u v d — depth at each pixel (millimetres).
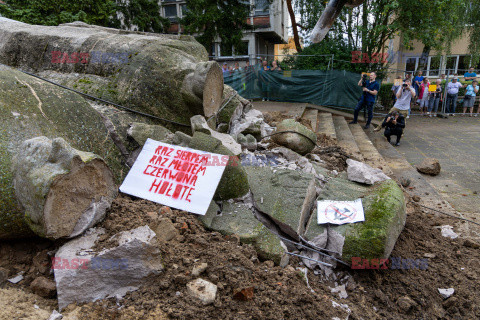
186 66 4520
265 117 7387
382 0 14047
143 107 4273
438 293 3199
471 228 4527
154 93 4324
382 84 15844
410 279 3316
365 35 15125
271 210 3516
